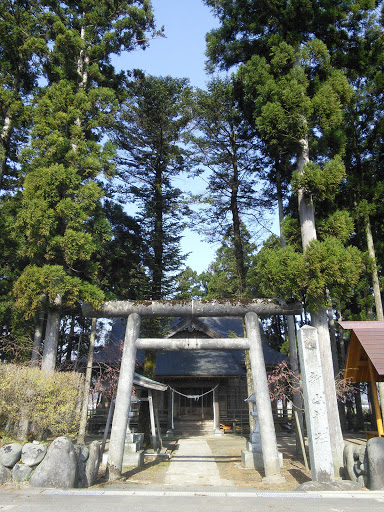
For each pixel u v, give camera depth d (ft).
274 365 73.87
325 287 35.24
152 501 20.31
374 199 53.62
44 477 23.13
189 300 35.24
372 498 20.90
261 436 31.71
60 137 41.91
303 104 37.60
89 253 39.81
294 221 41.01
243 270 58.95
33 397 25.70
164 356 80.28
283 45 41.45
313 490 24.12
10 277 58.29
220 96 56.54
